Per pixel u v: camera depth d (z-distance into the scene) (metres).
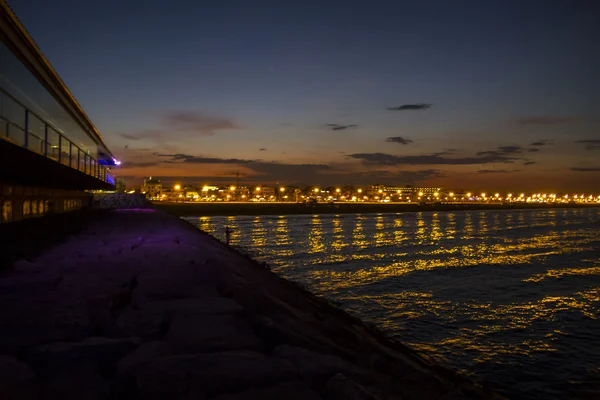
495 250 42.72
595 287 23.80
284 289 12.84
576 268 30.86
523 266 31.69
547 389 10.71
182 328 5.00
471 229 74.62
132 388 3.52
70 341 4.41
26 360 3.82
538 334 15.07
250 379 3.73
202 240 18.47
